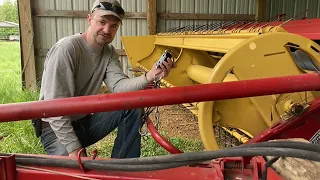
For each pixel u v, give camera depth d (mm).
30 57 6199
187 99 1120
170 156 1133
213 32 3607
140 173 1165
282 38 1867
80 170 1183
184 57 4445
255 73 1838
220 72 1782
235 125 2043
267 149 1056
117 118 2223
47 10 6289
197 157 1105
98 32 2020
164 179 1129
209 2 7000
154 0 6535
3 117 1077
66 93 1891
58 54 1878
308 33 3170
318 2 7758
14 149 3215
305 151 1017
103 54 2203
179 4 6867
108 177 1141
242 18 7188
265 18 7094
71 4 6406
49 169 1187
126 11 6621
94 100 1087
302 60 2205
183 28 5703
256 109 2041
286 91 1192
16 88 6109
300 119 1942
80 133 2264
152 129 2354
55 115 1092
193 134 3830
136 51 5250
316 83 1194
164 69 1919
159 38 5113
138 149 2250
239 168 1208
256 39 1829
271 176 1141
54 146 2033
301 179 1118
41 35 6379
